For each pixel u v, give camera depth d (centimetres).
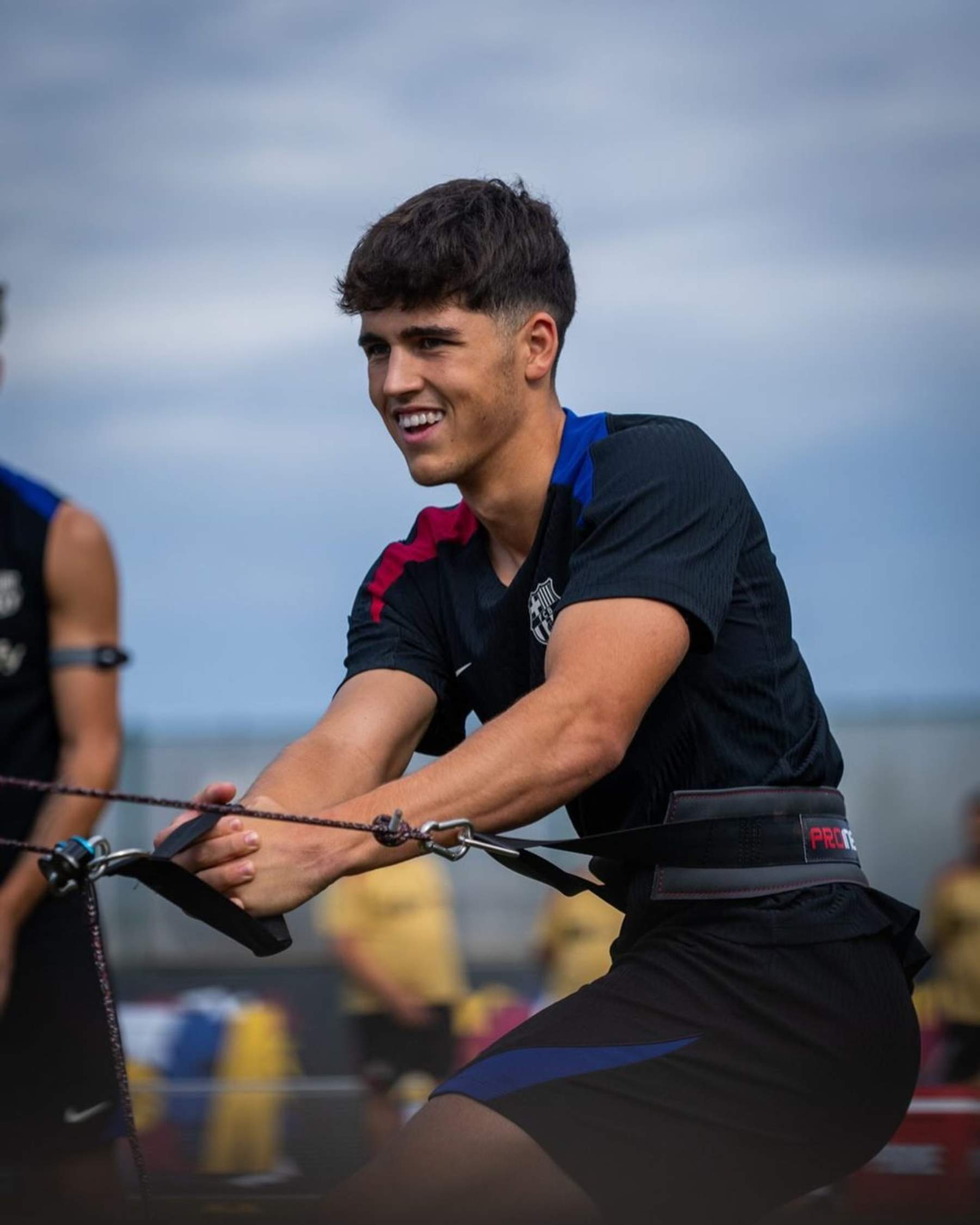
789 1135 600
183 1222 823
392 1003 1720
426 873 1772
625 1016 601
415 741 714
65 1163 992
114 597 1048
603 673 584
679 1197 589
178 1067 1573
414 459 645
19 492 1026
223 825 587
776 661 638
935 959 1683
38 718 1020
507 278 637
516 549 679
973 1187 947
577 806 669
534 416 657
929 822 2508
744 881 616
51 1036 991
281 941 591
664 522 612
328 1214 564
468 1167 566
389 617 718
